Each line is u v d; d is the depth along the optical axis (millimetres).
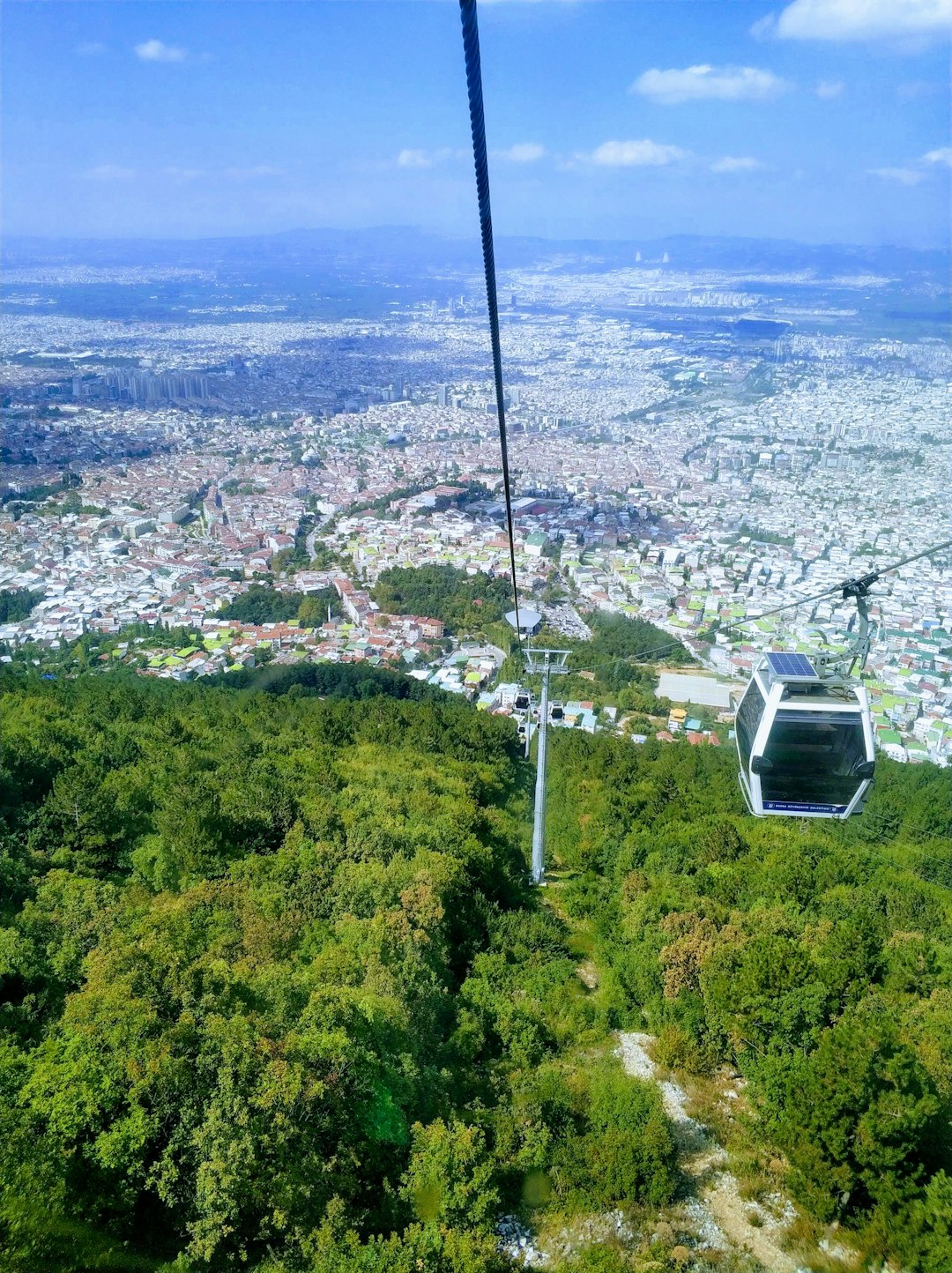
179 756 45594
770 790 21094
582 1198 20953
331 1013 21500
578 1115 23812
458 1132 20172
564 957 32281
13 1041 20484
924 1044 23688
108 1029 19375
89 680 78688
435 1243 17656
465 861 35562
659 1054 26188
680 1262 19516
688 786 55531
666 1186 20953
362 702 73312
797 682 20719
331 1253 16719
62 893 28016
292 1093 18375
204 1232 16797
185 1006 20516
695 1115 24156
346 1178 18750
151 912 26594
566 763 61656
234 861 33125
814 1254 19953
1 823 33594
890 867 44031
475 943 31938
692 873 39406
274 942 26062
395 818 38844
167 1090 18203
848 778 20703
